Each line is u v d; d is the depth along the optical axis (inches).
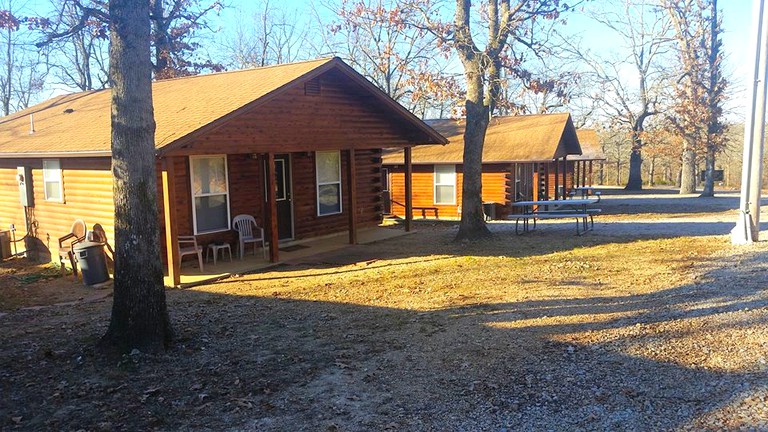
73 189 463.5
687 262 378.9
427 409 170.4
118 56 230.8
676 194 1301.7
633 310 262.7
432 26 535.8
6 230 536.1
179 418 172.9
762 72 433.7
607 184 1998.0
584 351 211.3
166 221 388.8
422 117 1305.4
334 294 346.0
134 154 233.3
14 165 524.4
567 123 896.9
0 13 282.4
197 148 391.5
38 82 1181.7
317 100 492.7
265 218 527.8
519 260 430.0
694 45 1149.1
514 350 217.2
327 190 600.7
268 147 447.8
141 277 235.5
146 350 234.8
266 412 174.2
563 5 508.1
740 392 167.0
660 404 163.8
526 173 915.4
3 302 377.7
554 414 161.9
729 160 1713.8
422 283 363.9
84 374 215.9
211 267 446.6
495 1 530.3
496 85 540.4
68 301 373.7
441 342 233.1
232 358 227.8
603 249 463.2
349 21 938.1
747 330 221.1
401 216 886.4
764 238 460.8
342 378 199.6
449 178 850.8
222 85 499.8
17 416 178.9
